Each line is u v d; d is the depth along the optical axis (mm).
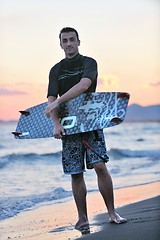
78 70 4402
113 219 4371
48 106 4355
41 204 5848
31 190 6816
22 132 4762
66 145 4457
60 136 4426
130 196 6086
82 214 4457
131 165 9781
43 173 8891
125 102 4457
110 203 4418
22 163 10680
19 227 4656
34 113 4809
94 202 5781
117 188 6824
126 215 4785
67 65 4430
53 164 10547
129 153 12148
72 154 4434
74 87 4289
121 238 3818
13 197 6242
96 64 4402
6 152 12375
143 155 11906
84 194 4477
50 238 4113
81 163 4441
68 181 7770
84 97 4484
